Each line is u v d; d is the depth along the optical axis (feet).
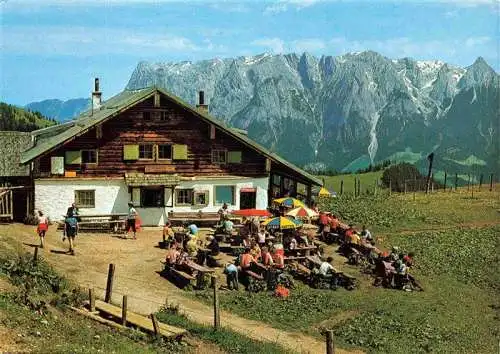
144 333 68.18
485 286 127.54
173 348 65.77
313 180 161.58
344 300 100.83
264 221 128.77
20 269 78.74
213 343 70.38
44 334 58.70
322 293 104.37
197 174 154.10
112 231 140.26
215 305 73.51
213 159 155.22
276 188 189.47
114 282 95.86
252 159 158.30
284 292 99.25
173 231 129.59
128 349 60.23
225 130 153.17
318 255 126.11
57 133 164.76
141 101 147.33
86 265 105.40
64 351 53.47
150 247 124.98
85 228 138.41
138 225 136.77
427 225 182.80
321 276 108.47
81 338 60.80
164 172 151.53
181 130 152.15
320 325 86.99
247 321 84.12
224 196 157.07
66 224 112.57
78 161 144.97
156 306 83.61
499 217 198.08
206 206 155.12
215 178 155.22
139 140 149.18
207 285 99.60
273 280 102.58
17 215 147.43
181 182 152.66
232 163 156.56
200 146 153.99
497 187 285.02
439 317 97.76
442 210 205.87
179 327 73.56
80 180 145.48
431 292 115.03
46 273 82.17
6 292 67.46
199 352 66.95
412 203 221.66
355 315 93.76
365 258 129.18
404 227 177.99
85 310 72.69
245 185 157.79
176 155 151.94
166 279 102.17
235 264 108.68
